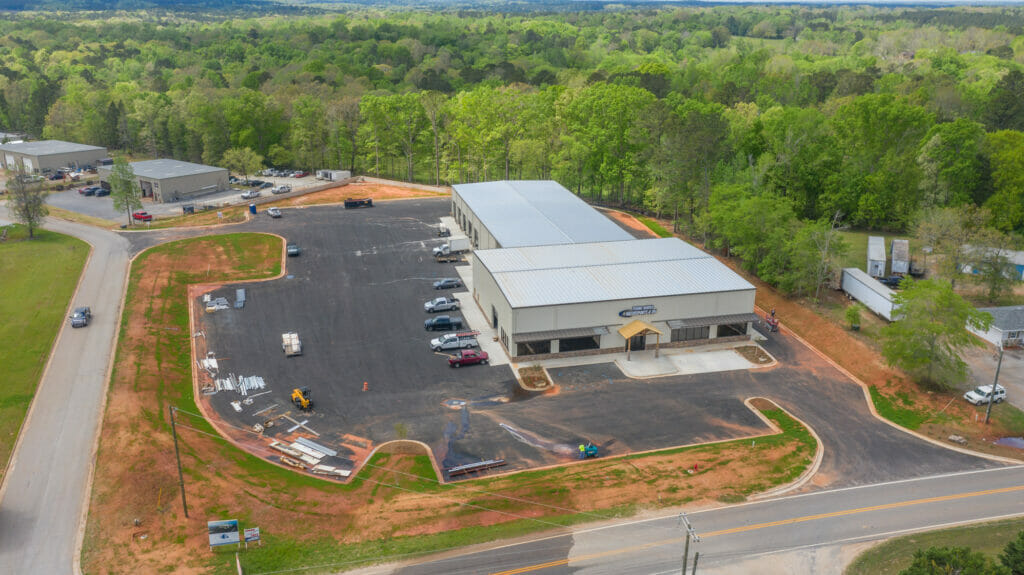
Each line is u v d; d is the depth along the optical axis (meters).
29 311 84.38
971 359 76.62
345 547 47.19
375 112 163.25
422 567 45.53
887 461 58.62
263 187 155.50
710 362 76.75
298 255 107.44
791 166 118.38
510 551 47.12
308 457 58.00
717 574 45.47
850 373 74.62
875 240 106.19
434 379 71.44
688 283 81.56
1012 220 111.56
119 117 192.25
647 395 69.25
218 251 108.56
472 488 54.09
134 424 60.09
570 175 148.75
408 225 124.75
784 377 73.62
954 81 194.38
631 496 53.06
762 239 98.25
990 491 54.44
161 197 140.25
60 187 151.38
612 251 92.38
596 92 143.62
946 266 93.69
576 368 74.75
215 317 85.56
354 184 159.88
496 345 79.44
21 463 54.91
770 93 197.75
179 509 49.97
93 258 104.50
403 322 84.69
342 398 67.56
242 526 48.72
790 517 51.09
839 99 173.25
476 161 162.75
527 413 65.50
